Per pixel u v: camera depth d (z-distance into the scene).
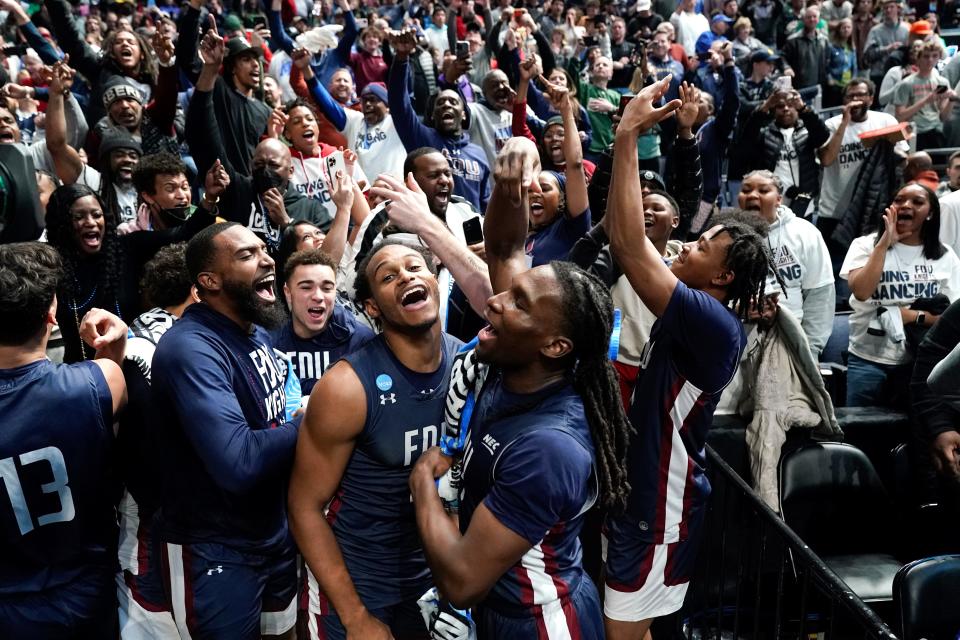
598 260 3.00
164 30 5.63
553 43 9.41
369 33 7.45
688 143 3.77
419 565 2.02
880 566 3.39
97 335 2.02
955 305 3.06
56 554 1.98
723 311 2.09
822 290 4.27
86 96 6.43
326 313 2.78
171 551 2.12
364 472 1.93
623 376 3.18
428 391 1.92
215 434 1.93
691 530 2.35
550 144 4.81
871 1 10.34
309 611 2.05
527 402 1.72
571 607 1.77
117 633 2.30
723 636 3.39
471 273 2.14
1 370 1.90
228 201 4.02
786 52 9.48
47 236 3.17
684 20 10.34
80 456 1.97
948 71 8.39
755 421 3.37
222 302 2.12
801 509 3.40
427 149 3.59
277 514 2.21
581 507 1.71
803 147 6.12
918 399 3.14
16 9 5.95
